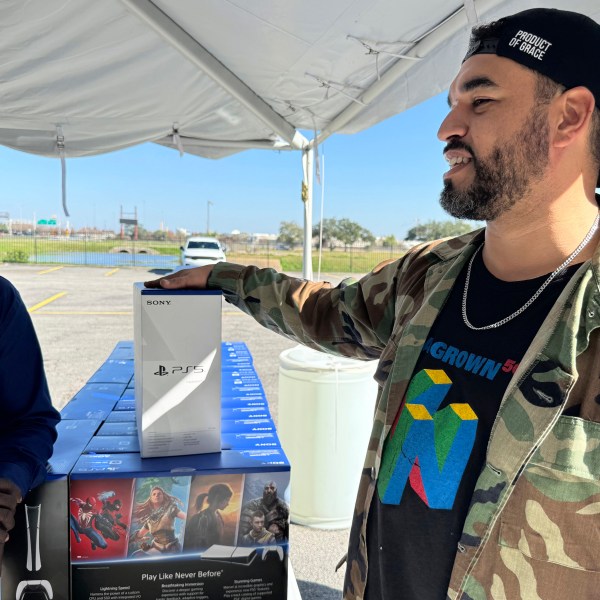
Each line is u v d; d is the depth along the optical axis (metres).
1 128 2.81
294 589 1.96
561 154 0.89
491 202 0.92
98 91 2.40
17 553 1.24
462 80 0.95
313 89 2.49
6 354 1.16
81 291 12.52
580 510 0.76
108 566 1.29
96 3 1.67
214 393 1.37
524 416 0.82
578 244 0.91
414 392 0.99
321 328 1.39
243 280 1.47
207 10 1.74
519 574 0.80
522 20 0.91
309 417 2.71
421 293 1.14
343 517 2.80
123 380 2.07
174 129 3.10
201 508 1.31
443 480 0.90
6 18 1.69
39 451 1.17
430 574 0.91
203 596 1.34
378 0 1.58
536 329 0.89
